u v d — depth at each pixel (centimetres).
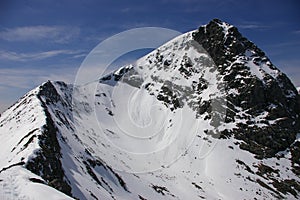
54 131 5769
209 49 15988
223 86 13512
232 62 14612
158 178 8150
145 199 6169
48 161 4091
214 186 8556
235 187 8562
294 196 8731
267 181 9181
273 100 12888
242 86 13262
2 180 2484
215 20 16862
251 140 11262
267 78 13438
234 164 9769
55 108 8662
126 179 6688
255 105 12675
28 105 7894
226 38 15612
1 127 7788
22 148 4475
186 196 7581
